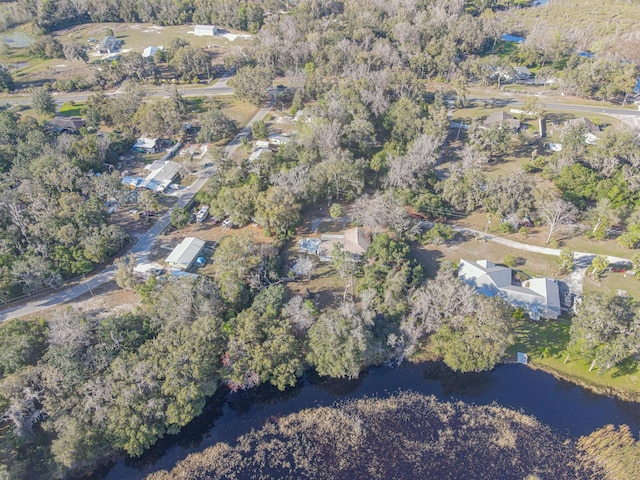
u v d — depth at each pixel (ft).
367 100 491.31
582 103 581.12
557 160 416.67
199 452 233.35
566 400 256.73
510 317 265.34
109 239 336.08
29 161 407.44
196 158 468.75
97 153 437.17
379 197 367.86
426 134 441.27
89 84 604.49
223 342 259.80
